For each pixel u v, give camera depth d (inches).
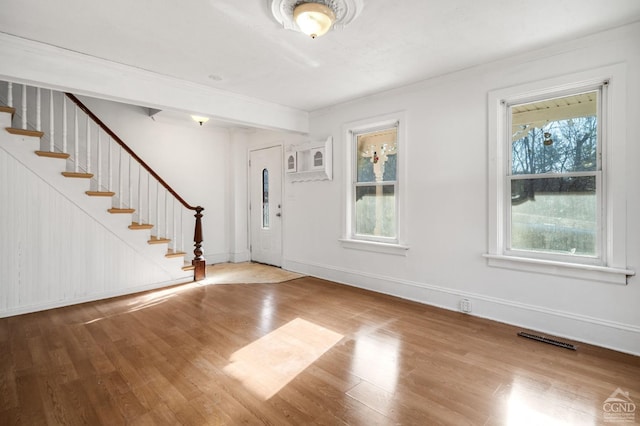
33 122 160.1
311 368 88.7
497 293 121.6
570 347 100.0
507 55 113.9
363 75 131.9
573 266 103.6
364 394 77.0
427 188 139.2
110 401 74.1
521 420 68.1
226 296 154.2
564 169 109.0
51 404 72.8
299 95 157.8
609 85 98.3
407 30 96.5
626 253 96.4
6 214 125.1
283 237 210.8
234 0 81.4
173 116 195.0
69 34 99.0
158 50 109.4
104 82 118.1
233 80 137.3
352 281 170.9
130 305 140.7
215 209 231.9
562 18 90.4
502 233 121.0
